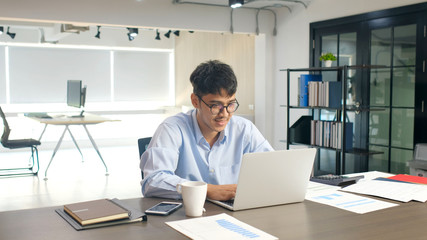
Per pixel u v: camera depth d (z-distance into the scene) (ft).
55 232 4.23
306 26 19.12
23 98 27.84
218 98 5.52
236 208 5.04
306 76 16.40
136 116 31.37
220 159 6.45
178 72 31.27
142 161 6.08
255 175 4.98
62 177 19.45
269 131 21.34
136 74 31.12
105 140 30.35
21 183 18.13
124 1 17.70
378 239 4.07
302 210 5.10
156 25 18.37
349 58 17.29
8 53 27.30
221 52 25.46
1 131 27.27
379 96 16.08
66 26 20.79
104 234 4.18
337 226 4.47
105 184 17.97
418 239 4.08
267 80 21.15
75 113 26.66
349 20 16.98
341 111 16.10
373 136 16.47
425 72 14.34
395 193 5.87
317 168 18.95
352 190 6.13
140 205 5.27
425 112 14.44
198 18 19.17
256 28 20.57
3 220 4.62
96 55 29.76
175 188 5.46
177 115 6.46
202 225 4.46
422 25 14.34
